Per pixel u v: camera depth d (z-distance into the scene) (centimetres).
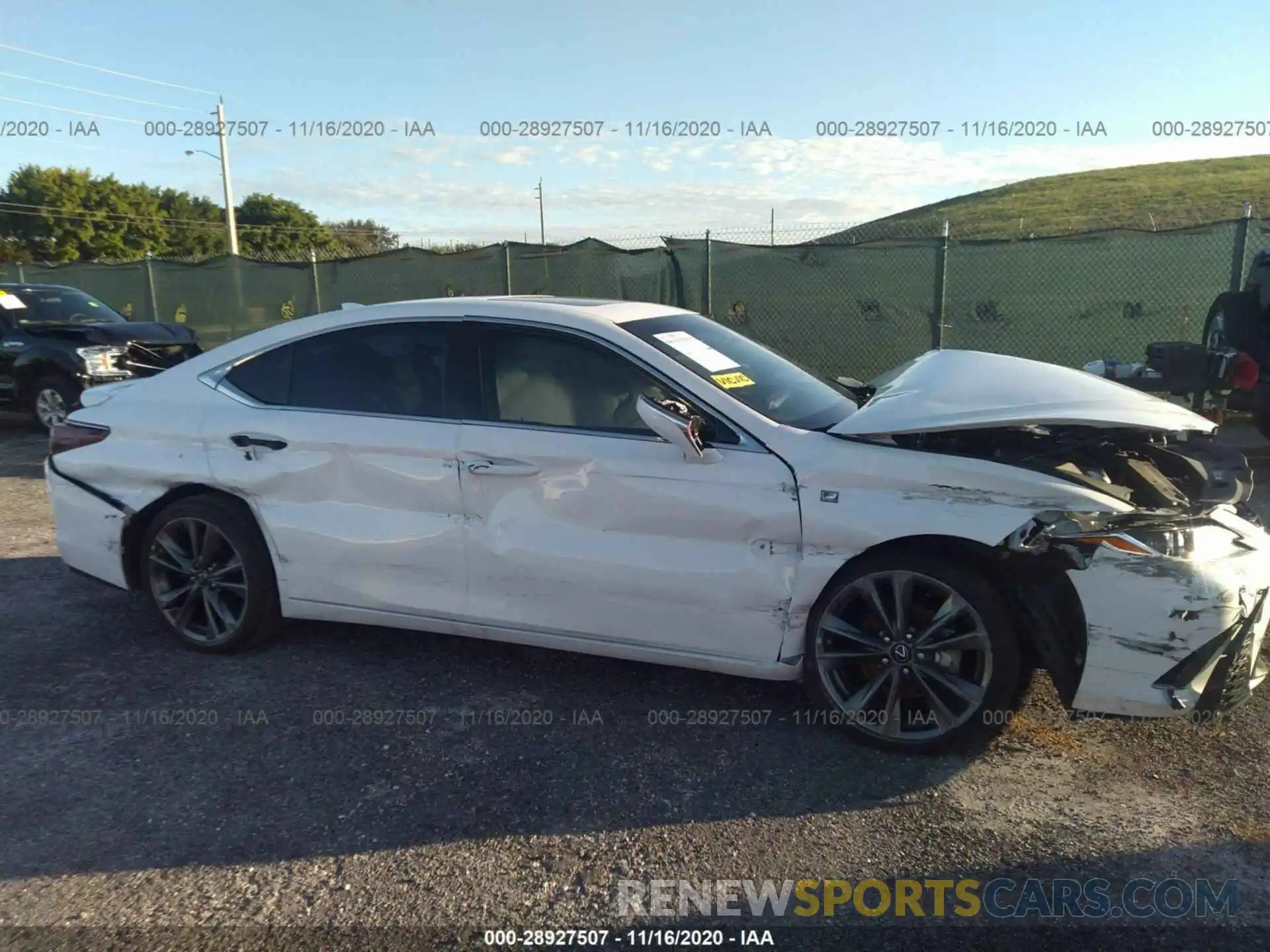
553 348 395
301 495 424
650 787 333
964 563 338
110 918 270
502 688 412
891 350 1080
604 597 378
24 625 491
